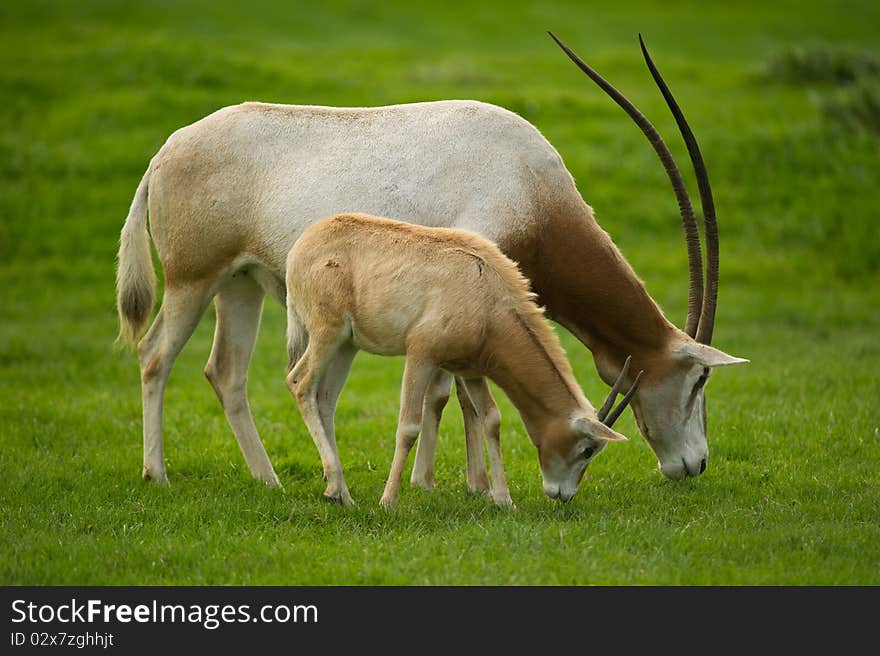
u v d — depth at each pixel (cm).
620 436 2172
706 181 2627
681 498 2572
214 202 2673
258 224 2652
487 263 2334
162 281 5169
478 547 2153
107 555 2142
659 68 9231
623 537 2217
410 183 2589
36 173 6444
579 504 2514
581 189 6309
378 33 11069
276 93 7538
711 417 3312
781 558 2122
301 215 2598
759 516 2394
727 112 7569
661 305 5047
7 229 5925
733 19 12825
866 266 5691
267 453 3105
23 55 8212
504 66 9088
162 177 2720
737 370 3944
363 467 2977
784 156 6712
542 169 2611
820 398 3509
